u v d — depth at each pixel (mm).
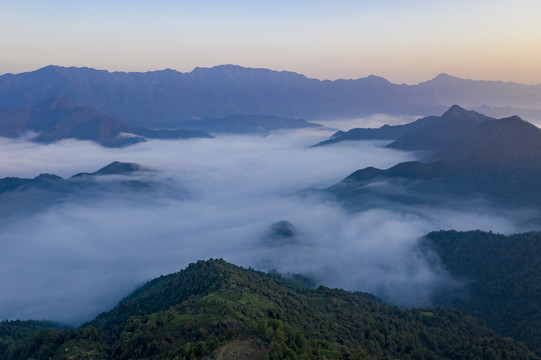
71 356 117188
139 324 126312
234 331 113688
